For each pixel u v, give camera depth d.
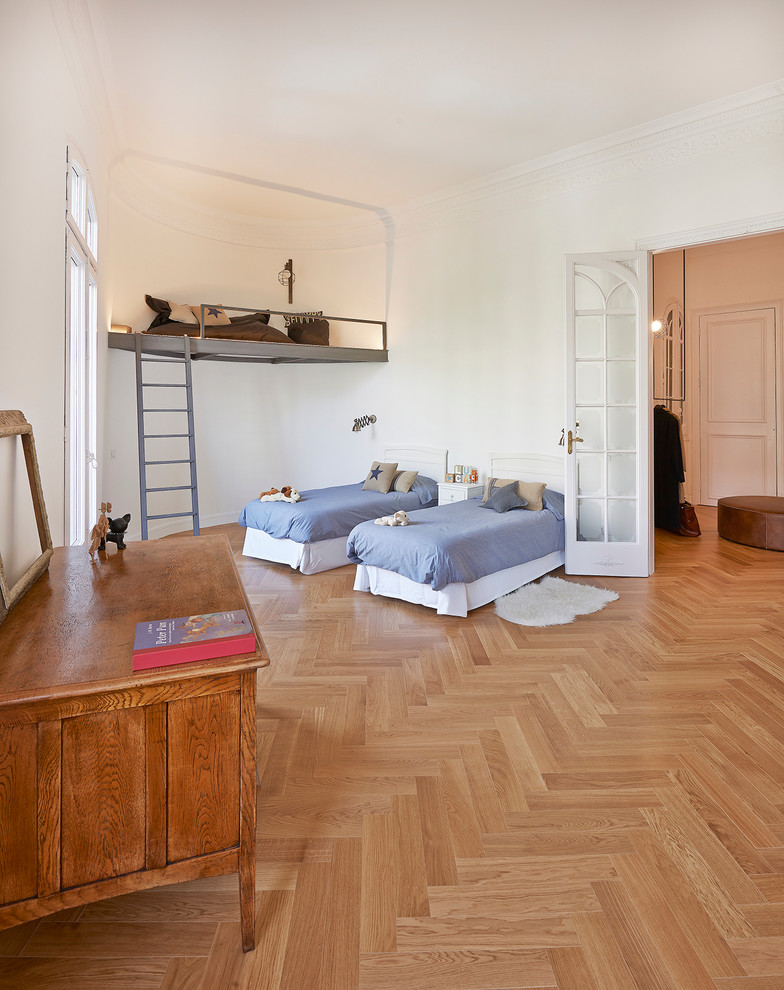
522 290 5.91
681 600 4.54
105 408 5.43
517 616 4.18
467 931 1.70
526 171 5.63
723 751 2.57
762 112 4.41
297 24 3.57
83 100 3.51
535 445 5.93
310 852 2.01
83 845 1.45
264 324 7.08
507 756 2.55
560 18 3.53
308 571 5.36
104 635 1.62
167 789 1.52
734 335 7.98
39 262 2.43
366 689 3.18
